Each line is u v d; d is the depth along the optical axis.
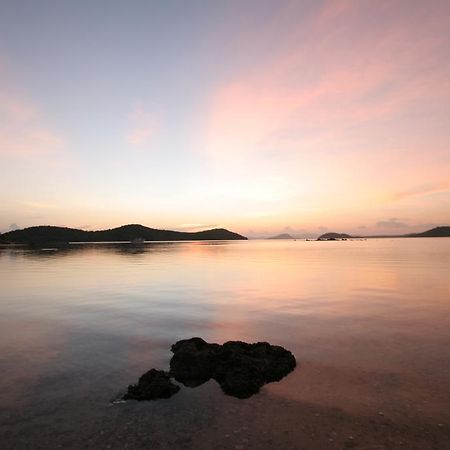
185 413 7.02
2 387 8.30
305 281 27.41
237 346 9.71
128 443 6.04
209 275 32.72
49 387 8.28
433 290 22.27
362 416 6.86
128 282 27.66
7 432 6.40
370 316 15.26
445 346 11.11
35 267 42.81
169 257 65.75
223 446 5.95
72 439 6.17
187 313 16.20
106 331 13.20
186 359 8.95
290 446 5.93
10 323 14.45
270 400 7.53
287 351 9.78
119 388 8.23
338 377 8.72
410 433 6.27
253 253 82.50
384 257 58.19
